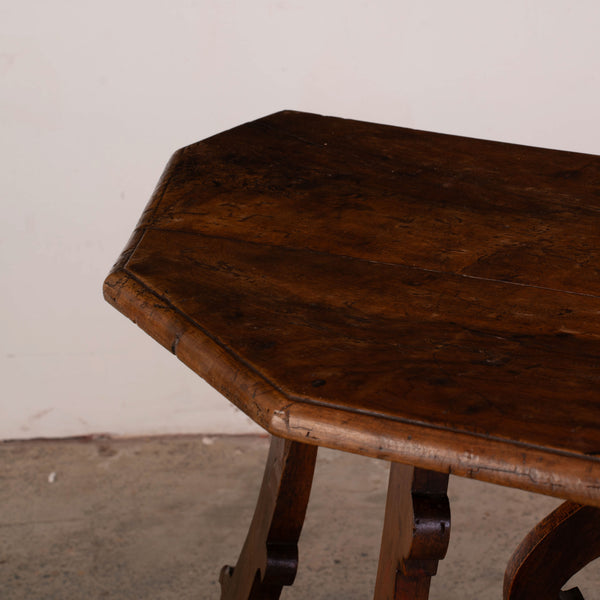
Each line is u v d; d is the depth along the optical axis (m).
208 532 2.04
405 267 0.96
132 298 0.85
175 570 1.91
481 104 2.12
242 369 0.72
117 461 2.29
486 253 1.01
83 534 2.00
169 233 0.99
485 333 0.82
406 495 0.99
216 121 2.09
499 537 2.06
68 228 2.13
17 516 2.05
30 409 2.31
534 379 0.74
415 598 1.03
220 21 1.98
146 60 2.00
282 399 0.68
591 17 2.04
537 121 2.15
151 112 2.05
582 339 0.83
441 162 1.32
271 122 1.42
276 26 2.01
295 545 1.27
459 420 0.67
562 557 1.19
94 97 2.01
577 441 0.65
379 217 1.09
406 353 0.77
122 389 2.33
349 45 2.04
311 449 1.19
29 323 2.22
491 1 2.01
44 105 2.00
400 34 2.03
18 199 2.08
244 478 2.25
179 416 2.39
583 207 1.19
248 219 1.05
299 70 2.06
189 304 0.83
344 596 1.86
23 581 1.85
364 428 0.66
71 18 1.93
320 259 0.96
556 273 0.97
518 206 1.17
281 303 0.84
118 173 2.10
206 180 1.16
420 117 2.13
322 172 1.23
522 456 0.64
